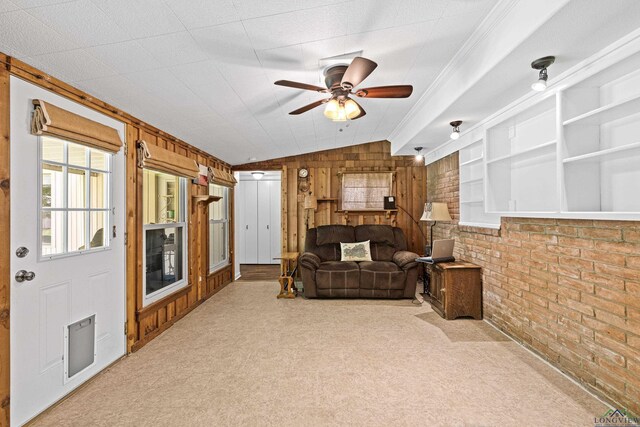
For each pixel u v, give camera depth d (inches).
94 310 91.0
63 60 70.6
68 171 84.3
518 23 67.7
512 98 101.7
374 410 73.9
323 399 78.4
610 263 75.0
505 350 105.7
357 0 63.8
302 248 218.7
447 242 151.6
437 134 150.5
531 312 104.6
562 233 90.6
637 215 64.9
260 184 295.1
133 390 83.2
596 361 78.8
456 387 83.3
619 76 76.5
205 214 173.3
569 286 87.8
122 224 104.0
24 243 69.9
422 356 101.5
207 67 83.2
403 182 217.9
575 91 84.7
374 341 113.7
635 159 73.4
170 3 57.2
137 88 88.8
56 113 75.0
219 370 93.4
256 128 144.1
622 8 56.1
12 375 66.6
